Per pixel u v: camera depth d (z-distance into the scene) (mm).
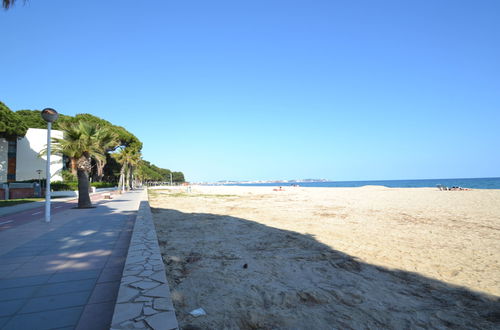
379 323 3674
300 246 7898
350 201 24969
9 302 3545
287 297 4383
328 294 4551
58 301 3586
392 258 6785
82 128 16062
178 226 11219
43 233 8352
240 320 3602
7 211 14125
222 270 5641
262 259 6535
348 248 7719
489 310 4137
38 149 39531
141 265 4465
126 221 10867
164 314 2822
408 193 37000
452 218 13664
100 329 2895
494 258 6812
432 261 6559
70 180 38906
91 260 5488
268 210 17547
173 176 168250
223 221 12633
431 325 3672
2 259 5551
